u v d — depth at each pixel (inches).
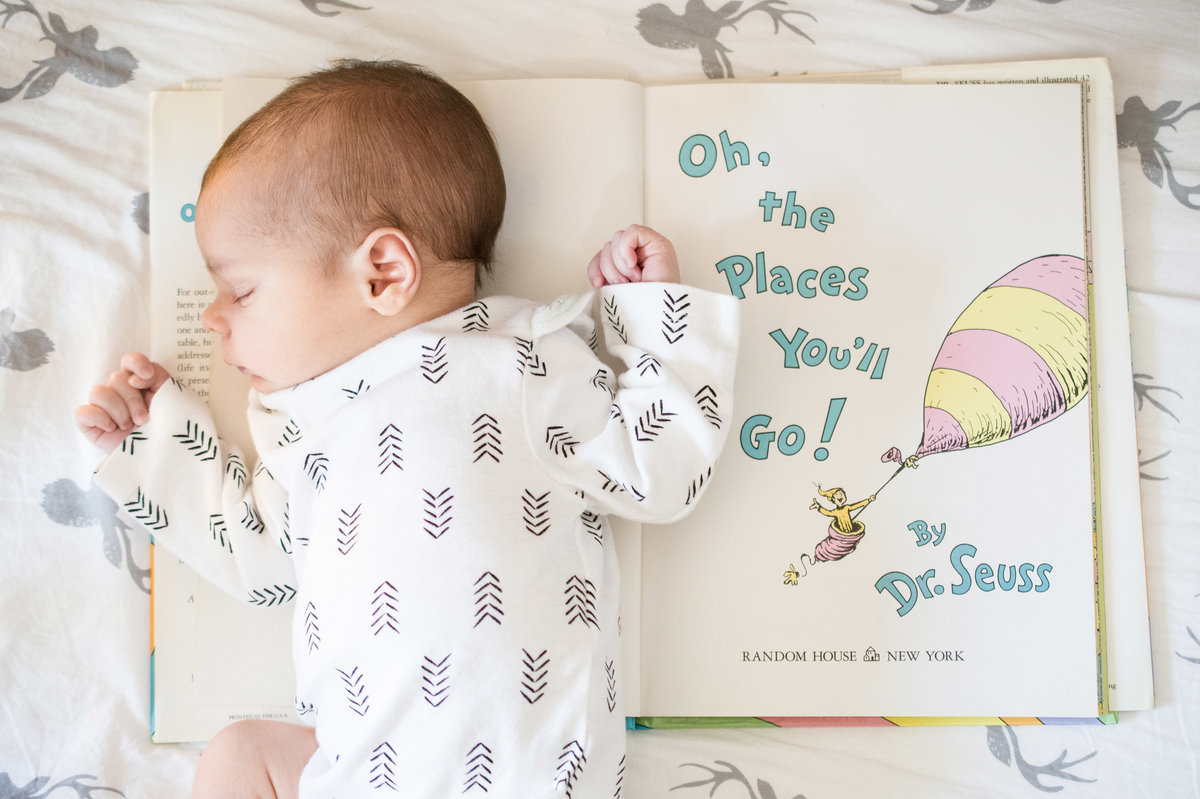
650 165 33.4
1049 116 33.9
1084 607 32.7
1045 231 33.7
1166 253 34.4
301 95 28.5
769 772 32.0
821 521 32.6
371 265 28.0
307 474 28.5
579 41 34.6
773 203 33.4
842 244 33.4
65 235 33.6
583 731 26.4
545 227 32.8
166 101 33.6
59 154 33.9
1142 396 33.8
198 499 30.9
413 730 25.9
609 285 30.0
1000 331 33.4
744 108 33.5
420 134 28.4
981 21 35.1
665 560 32.4
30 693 31.7
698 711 32.0
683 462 28.3
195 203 33.2
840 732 32.4
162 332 32.9
